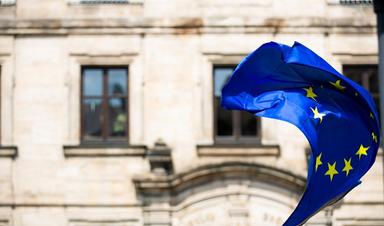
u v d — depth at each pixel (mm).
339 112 20047
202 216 32875
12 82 33656
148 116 33562
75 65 33781
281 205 32875
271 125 33531
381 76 19297
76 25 33750
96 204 33250
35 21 33719
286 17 33844
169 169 33281
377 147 19828
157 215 32812
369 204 33344
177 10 33844
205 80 33625
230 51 33719
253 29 33781
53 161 33406
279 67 19875
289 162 33406
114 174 33312
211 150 33281
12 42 33781
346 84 19734
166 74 33688
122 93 33875
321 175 19922
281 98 20062
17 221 33281
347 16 33938
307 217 19969
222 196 32875
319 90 20219
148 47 33781
